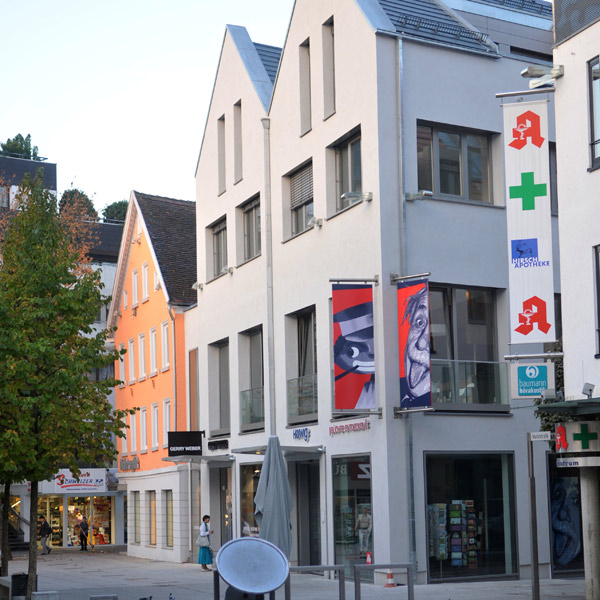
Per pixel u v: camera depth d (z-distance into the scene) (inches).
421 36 989.2
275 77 1264.8
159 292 1664.6
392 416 935.0
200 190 1450.5
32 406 823.7
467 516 953.5
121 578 1194.0
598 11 698.2
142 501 1728.6
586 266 693.9
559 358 789.2
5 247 895.7
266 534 847.7
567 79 720.3
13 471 828.6
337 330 946.7
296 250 1125.7
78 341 861.8
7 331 820.6
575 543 1004.6
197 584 1052.5
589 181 694.5
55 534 2166.6
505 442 976.9
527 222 726.5
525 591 829.8
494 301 1010.7
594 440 675.4
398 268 954.7
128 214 1830.7
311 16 1101.7
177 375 1552.7
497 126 1017.5
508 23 1095.6
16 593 804.0
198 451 1389.0
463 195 1002.7
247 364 1300.4
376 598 812.0
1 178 2001.7
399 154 964.0
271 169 1192.2
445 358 971.9
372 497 948.0
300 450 1043.9
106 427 878.4
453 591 848.9
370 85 975.0
